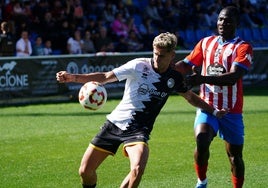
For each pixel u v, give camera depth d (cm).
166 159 2214
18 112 3412
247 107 3659
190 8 5875
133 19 5353
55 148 2405
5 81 3725
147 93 1449
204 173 1631
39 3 4850
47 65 3888
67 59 3969
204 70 1688
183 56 4453
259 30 6234
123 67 1459
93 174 1484
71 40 4628
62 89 3947
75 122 3056
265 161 2194
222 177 1945
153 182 1869
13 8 4647
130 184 1370
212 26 5875
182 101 3931
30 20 4759
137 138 1429
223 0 6144
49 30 4744
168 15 5659
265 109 3575
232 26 1647
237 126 1655
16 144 2478
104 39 4853
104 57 4131
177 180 1898
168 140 2592
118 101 3944
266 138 2669
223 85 1570
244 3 6262
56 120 3117
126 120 1454
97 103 1480
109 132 1469
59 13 4850
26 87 3809
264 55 4816
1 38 4094
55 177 1930
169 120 3133
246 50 1623
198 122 1619
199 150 1587
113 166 2095
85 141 2559
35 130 2814
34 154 2286
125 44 5022
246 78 4731
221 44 1656
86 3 5278
